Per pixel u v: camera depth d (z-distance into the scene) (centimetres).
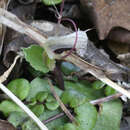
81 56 16
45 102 15
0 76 15
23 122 15
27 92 15
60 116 15
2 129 14
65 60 16
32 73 16
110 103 16
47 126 15
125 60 18
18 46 16
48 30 16
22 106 15
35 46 15
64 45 15
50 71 17
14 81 15
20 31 15
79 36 15
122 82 17
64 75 17
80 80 17
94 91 17
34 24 16
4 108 15
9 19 15
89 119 15
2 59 16
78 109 15
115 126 16
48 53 15
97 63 16
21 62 16
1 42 16
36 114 15
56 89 16
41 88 16
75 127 15
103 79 16
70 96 15
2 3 16
